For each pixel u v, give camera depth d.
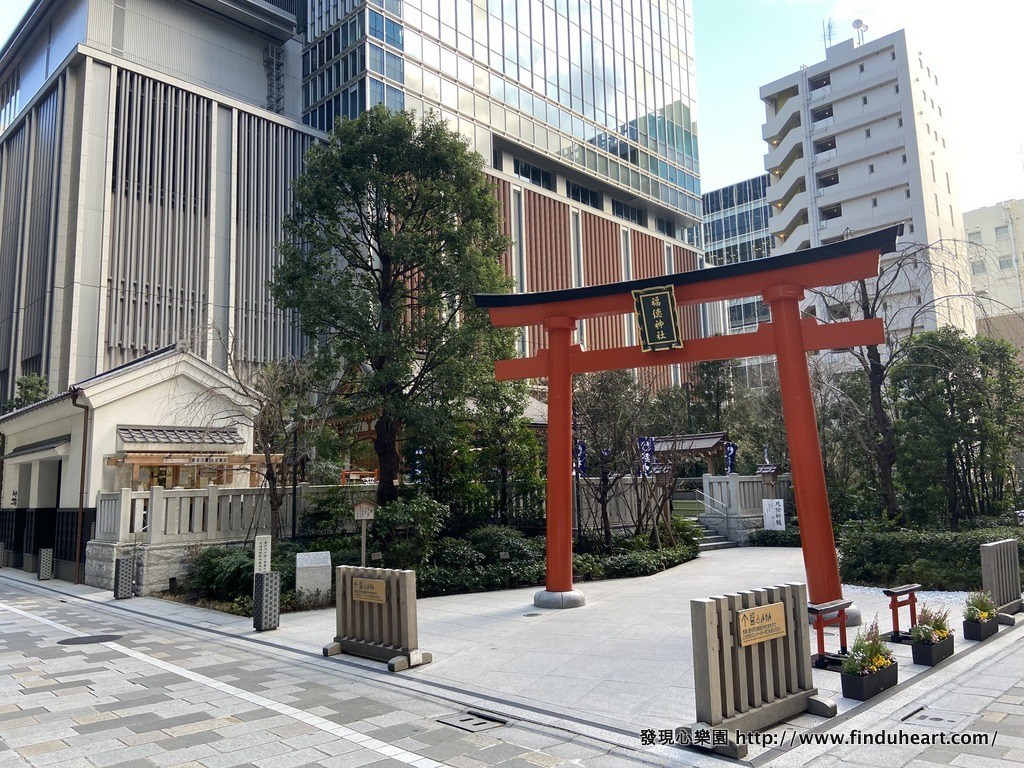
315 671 8.41
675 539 18.83
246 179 40.31
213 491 16.27
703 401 33.38
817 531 9.94
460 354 15.65
